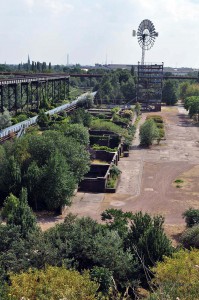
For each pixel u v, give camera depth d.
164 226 43.81
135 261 29.31
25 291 21.56
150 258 28.53
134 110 127.69
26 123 82.12
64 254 28.48
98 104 145.88
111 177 60.03
